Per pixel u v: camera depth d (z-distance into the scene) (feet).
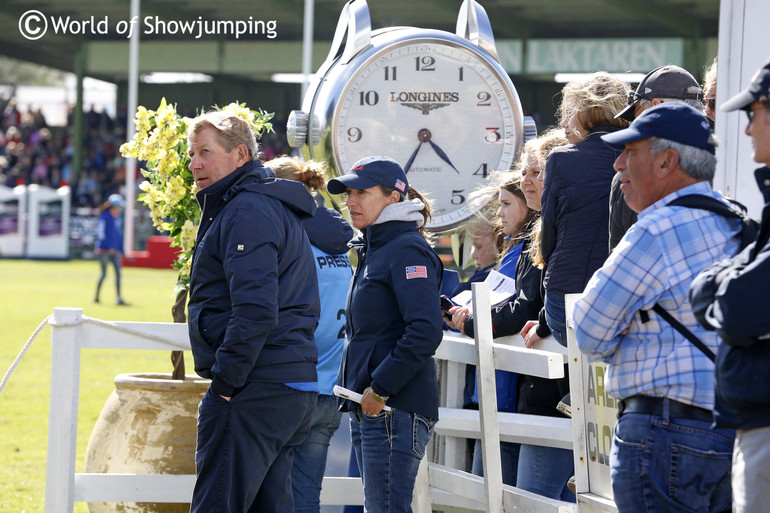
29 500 51.44
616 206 29.99
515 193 39.09
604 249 32.65
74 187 337.31
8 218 290.97
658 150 23.47
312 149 40.29
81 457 63.00
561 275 33.01
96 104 420.36
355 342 32.32
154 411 38.24
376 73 39.73
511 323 37.50
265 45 262.88
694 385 22.57
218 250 31.58
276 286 30.91
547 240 33.78
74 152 337.72
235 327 30.30
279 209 32.22
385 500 31.22
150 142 41.37
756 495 20.18
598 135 33.63
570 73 228.84
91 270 247.09
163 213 42.22
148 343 38.01
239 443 31.45
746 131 21.58
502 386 38.70
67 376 37.04
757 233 22.56
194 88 326.03
